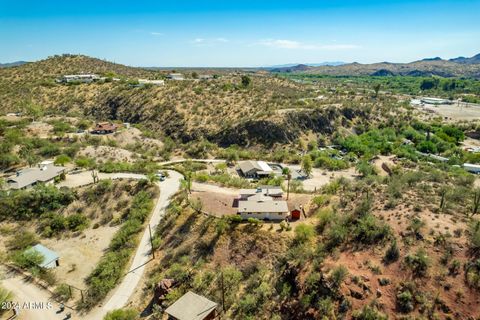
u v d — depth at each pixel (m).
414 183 62.66
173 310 41.31
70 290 49.53
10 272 54.09
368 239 45.59
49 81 183.12
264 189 70.25
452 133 137.88
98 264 56.19
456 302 35.59
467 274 37.66
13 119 124.56
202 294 46.41
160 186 78.56
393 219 48.00
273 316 39.78
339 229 48.19
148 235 62.22
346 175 95.56
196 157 114.88
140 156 107.50
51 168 86.12
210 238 55.84
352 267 41.94
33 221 68.62
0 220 68.75
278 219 57.25
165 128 138.62
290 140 126.94
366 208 51.78
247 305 41.88
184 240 57.84
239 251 52.31
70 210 71.31
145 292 49.44
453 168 95.69
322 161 105.19
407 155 111.88
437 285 37.44
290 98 168.00
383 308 36.56
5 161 91.19
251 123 129.50
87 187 76.94
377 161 109.31
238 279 47.53
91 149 104.94
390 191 56.88
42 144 104.44
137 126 138.25
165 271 52.75
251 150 122.75
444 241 42.03
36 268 54.50
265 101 156.75
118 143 119.31
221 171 95.75
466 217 47.09
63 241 63.75
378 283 39.09
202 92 160.38
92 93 171.38
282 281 43.91
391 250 42.34
